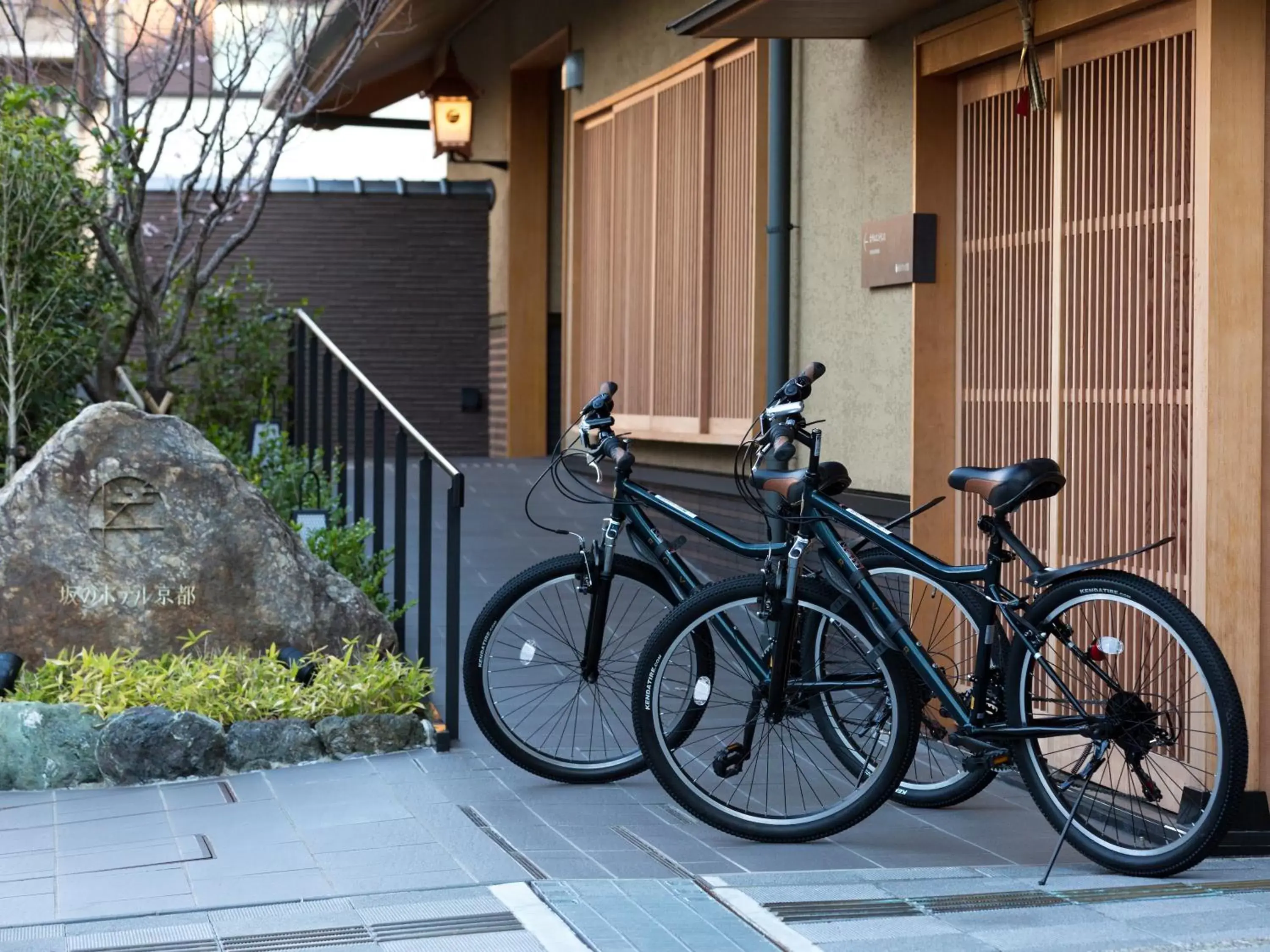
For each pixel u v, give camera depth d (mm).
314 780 5273
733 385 8984
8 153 7867
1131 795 4523
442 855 4383
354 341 15039
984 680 4574
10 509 6102
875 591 4688
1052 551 5547
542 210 14227
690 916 3742
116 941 3605
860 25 6520
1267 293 4496
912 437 6191
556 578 5340
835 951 3424
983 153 6035
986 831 4828
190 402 10641
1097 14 5086
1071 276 5457
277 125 9633
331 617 6441
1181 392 4918
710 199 9258
